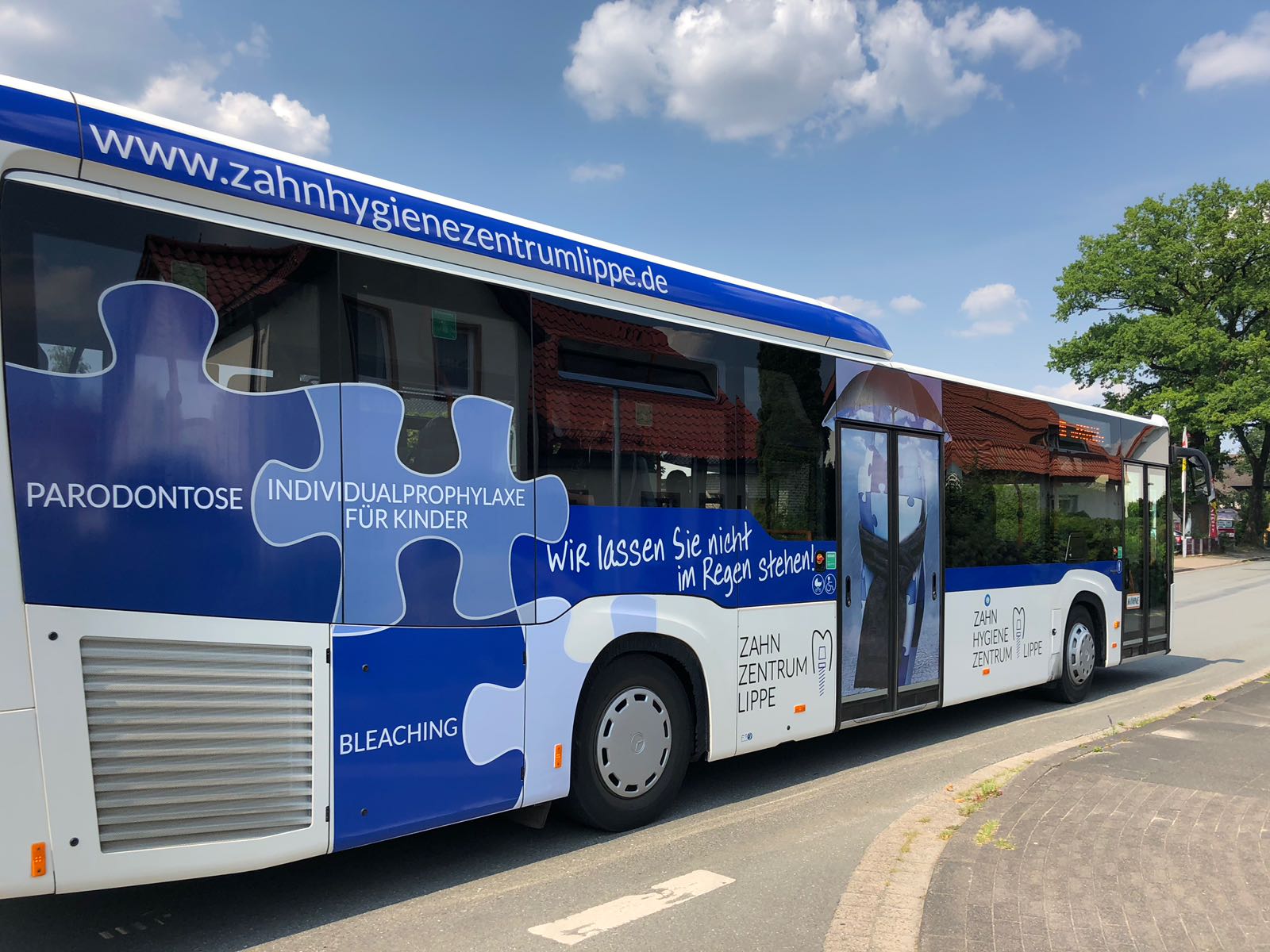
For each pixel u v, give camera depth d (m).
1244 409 36.81
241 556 3.47
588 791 4.77
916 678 6.97
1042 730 7.84
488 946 3.59
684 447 5.28
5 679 2.96
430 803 4.01
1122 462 9.98
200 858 3.36
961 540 7.54
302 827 3.61
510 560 4.35
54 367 3.09
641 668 5.04
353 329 3.84
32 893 3.02
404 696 3.93
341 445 3.77
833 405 6.35
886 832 4.91
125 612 3.20
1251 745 6.50
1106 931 3.49
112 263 3.23
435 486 4.07
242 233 3.55
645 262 5.23
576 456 4.68
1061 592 8.84
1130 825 4.73
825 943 3.60
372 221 3.94
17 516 2.99
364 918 3.85
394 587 3.91
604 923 3.80
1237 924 3.54
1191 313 40.16
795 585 5.95
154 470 3.27
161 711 3.28
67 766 3.08
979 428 7.83
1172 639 14.66
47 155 3.11
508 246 4.48
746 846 4.79
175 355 3.35
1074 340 42.88
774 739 5.75
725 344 5.60
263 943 3.60
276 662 3.55
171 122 3.47
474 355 4.27
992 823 4.77
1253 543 45.78
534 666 4.43
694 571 5.27
